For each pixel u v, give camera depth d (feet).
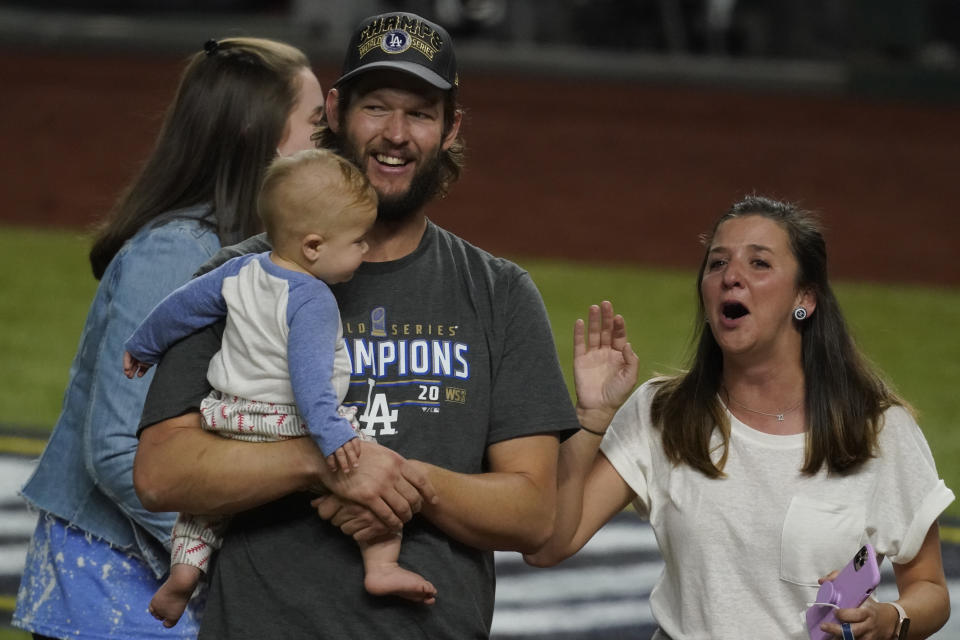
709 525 42.39
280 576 37.45
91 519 42.88
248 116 45.32
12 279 172.35
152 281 42.91
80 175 248.32
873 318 172.14
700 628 42.50
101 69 302.66
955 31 364.79
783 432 43.27
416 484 36.40
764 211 44.16
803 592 41.65
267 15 350.84
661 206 251.60
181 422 38.32
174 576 38.86
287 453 36.70
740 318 43.06
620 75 330.34
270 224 37.58
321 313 36.83
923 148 290.35
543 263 209.97
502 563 82.38
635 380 42.55
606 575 80.12
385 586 36.55
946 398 133.28
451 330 38.91
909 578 43.45
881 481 42.70
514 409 38.91
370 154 38.99
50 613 42.86
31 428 110.63
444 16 346.13
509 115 301.22
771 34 356.59
